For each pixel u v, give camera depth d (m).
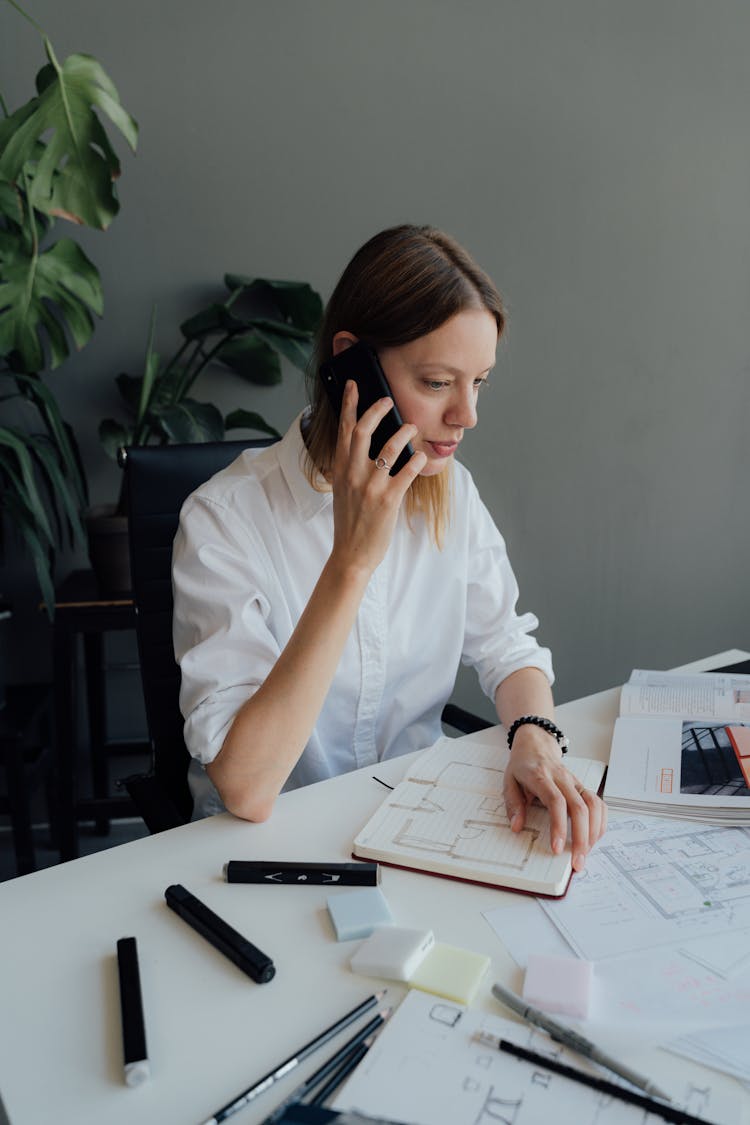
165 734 1.29
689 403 2.47
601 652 2.56
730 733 1.05
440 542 1.24
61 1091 0.57
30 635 2.22
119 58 2.02
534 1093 0.55
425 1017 0.61
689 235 2.37
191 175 2.10
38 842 2.30
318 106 2.12
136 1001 0.64
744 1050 0.58
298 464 1.16
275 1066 0.59
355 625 1.19
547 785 0.88
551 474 2.42
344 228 2.18
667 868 0.80
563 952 0.69
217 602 1.06
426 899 0.77
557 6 2.18
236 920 0.75
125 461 1.29
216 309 1.96
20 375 1.85
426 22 2.12
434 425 1.01
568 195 2.28
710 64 2.28
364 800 0.95
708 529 2.56
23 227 1.81
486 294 1.00
